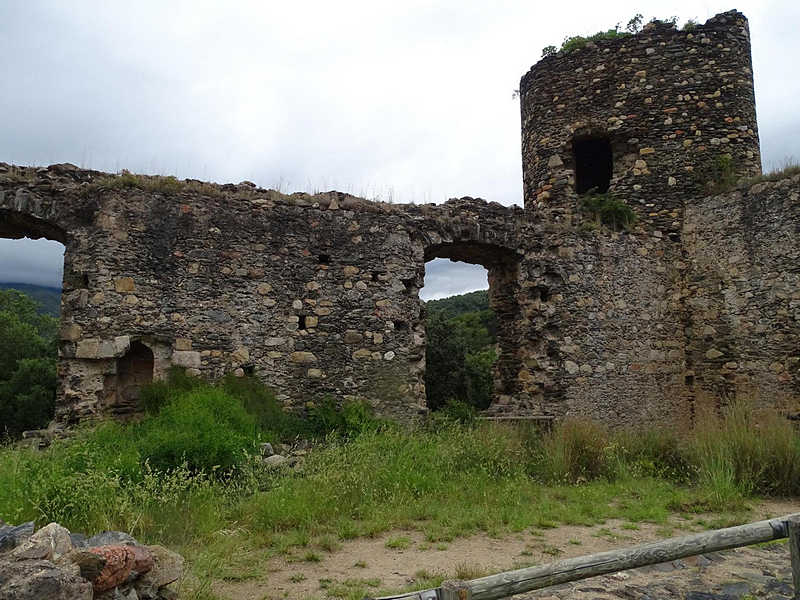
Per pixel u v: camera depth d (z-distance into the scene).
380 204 11.12
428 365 24.58
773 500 7.51
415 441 8.58
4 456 6.41
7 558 2.95
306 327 10.21
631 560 3.45
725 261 12.70
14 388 24.30
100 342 8.81
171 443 6.70
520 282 12.29
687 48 14.13
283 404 9.81
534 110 15.15
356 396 10.28
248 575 4.56
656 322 13.18
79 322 8.83
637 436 10.06
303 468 7.40
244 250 9.94
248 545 5.18
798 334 11.28
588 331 12.41
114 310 8.95
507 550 5.38
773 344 11.67
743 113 13.88
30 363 24.58
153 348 9.18
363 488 6.80
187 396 8.59
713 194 13.09
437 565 4.91
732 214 12.62
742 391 12.13
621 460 8.95
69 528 4.91
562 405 11.85
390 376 10.56
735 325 12.41
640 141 14.09
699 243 13.25
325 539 5.41
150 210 9.39
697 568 5.12
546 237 12.43
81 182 9.45
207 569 4.44
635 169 14.04
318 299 10.34
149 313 9.16
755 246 12.16
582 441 9.17
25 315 31.88
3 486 5.26
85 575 3.06
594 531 6.09
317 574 4.68
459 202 11.88
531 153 15.20
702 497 7.36
